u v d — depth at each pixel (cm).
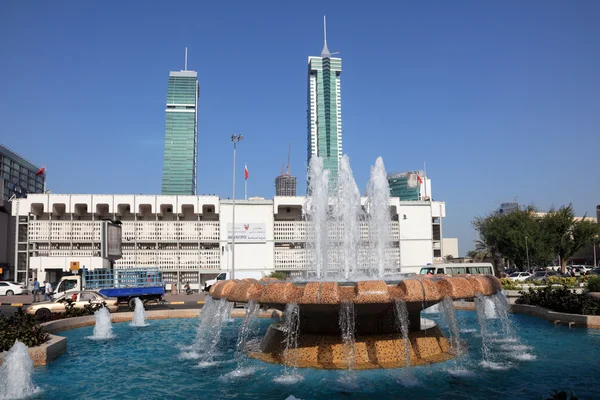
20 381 902
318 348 1055
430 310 2273
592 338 1318
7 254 5809
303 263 4784
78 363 1141
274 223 4828
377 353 1041
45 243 4541
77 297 2175
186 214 4828
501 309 1223
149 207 4750
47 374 1034
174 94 17038
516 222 5406
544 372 968
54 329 1648
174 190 16362
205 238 4712
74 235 4528
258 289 1062
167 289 4578
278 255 4781
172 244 4741
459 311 2144
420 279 1053
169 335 1569
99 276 2709
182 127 16900
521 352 1155
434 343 1122
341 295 979
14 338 1145
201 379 973
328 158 19250
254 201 4803
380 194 1770
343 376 943
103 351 1295
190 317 2031
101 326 1584
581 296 1662
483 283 1071
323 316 1088
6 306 2942
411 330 1123
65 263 4291
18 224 4525
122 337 1539
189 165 16638
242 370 1029
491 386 876
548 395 816
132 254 4591
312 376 952
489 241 5653
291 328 1104
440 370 988
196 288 4641
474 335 1460
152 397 855
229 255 4712
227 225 4741
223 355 1211
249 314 1103
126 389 909
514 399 798
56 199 4509
